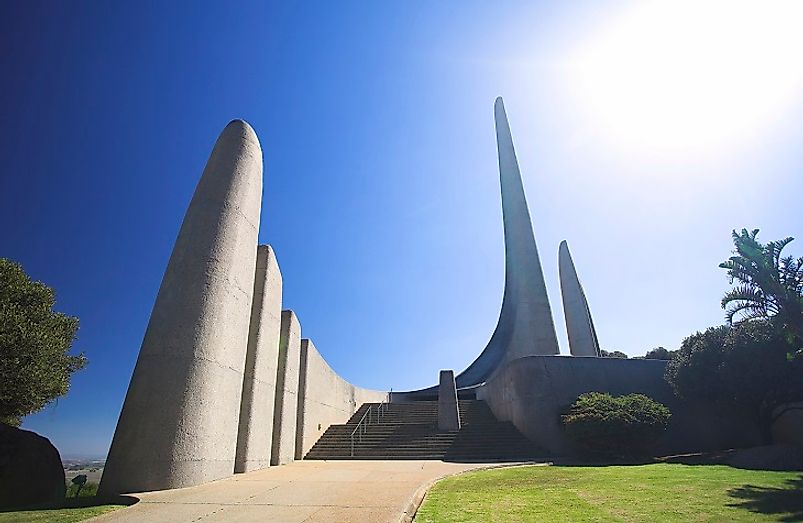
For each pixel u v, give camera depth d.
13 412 8.12
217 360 8.33
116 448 7.14
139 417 7.26
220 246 8.82
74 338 9.92
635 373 16.38
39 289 9.53
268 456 10.88
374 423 18.00
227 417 8.66
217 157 9.66
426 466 10.73
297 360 13.50
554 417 14.84
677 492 6.59
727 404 14.24
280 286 12.29
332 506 5.57
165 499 6.16
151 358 7.66
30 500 6.72
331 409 17.44
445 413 16.86
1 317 7.74
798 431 14.67
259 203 10.66
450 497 6.39
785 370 12.63
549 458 12.91
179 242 8.70
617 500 6.05
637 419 12.62
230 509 5.47
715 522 4.81
